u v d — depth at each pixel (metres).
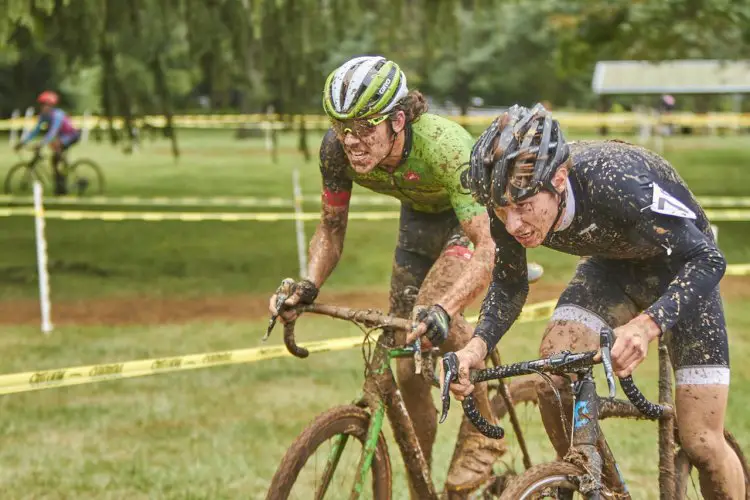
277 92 33.31
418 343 9.34
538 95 122.25
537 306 16.67
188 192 55.72
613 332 7.57
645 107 127.88
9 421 16.34
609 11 40.62
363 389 9.93
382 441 10.07
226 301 26.62
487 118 92.81
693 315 9.02
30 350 20.92
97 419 16.42
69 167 50.69
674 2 37.41
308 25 31.59
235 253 35.12
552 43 113.25
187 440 15.30
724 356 9.06
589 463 7.79
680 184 8.73
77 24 29.28
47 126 49.88
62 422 16.28
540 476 7.64
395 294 11.39
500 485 10.75
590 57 46.84
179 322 23.94
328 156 10.38
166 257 34.25
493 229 8.83
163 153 93.88
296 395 17.75
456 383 8.20
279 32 31.36
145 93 34.09
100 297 27.17
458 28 34.06
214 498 12.92
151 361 12.71
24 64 36.91
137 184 60.84
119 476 13.76
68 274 30.89
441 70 114.12
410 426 10.07
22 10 25.92
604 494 7.87
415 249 11.26
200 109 118.38
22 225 42.94
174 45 35.41
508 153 7.57
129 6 29.83
